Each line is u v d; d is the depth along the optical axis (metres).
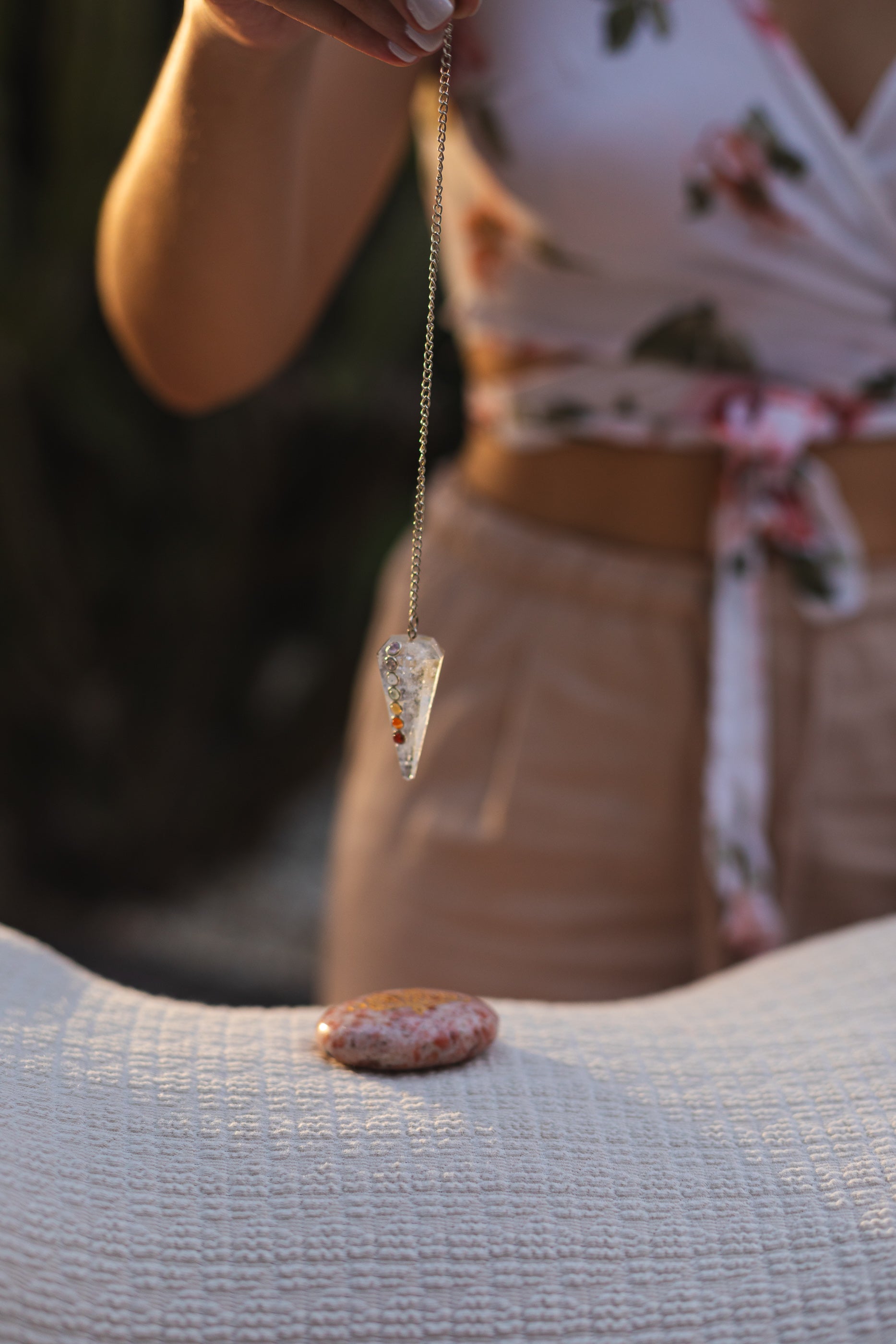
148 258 1.04
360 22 0.83
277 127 0.97
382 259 2.06
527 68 1.03
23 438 2.06
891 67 1.05
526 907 1.13
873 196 1.05
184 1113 0.84
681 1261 0.82
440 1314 0.80
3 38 1.91
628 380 1.09
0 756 2.30
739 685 1.08
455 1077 0.86
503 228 1.10
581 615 1.11
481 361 1.14
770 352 1.08
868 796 1.10
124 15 1.84
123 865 2.38
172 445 2.17
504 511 1.14
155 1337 0.79
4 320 1.93
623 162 1.04
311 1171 0.82
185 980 2.19
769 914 1.10
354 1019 0.87
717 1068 0.88
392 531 2.25
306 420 2.17
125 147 1.88
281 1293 0.80
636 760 1.11
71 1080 0.84
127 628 2.31
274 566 2.34
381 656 0.91
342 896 1.20
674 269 1.06
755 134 1.03
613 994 1.14
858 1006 0.91
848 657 1.09
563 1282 0.81
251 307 1.06
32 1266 0.79
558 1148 0.84
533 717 1.12
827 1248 0.83
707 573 1.09
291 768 2.38
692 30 1.03
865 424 1.09
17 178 2.03
